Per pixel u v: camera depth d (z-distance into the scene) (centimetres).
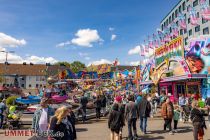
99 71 4731
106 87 4462
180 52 2609
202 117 980
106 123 1734
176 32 3147
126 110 1152
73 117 715
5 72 7719
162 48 3038
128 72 4312
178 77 2522
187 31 5703
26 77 7925
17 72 7888
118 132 1012
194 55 2439
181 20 3259
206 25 5047
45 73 8081
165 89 3120
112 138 1025
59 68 8312
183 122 1634
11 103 1898
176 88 2842
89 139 1189
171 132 1268
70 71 4269
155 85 3288
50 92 1933
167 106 1297
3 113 1518
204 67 2366
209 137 1177
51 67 8312
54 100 1602
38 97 1936
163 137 1204
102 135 1285
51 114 768
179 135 1241
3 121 1541
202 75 2330
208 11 2614
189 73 2361
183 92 2688
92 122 1795
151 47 3400
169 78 2727
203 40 2414
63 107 628
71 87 3606
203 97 2353
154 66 3256
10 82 5375
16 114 1559
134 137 1150
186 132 1311
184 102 1878
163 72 2888
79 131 1420
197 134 964
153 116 1978
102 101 2056
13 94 2434
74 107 1888
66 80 3634
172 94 2916
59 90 2217
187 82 2598
